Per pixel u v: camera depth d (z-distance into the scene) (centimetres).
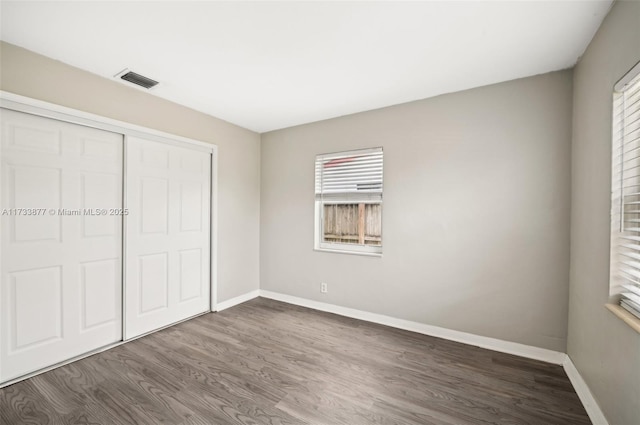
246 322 311
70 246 227
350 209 339
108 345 250
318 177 359
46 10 161
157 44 196
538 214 233
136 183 267
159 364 223
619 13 146
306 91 269
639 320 130
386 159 304
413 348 252
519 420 166
